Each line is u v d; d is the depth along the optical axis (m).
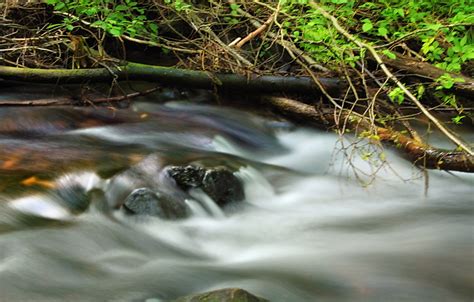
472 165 5.40
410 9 7.27
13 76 6.59
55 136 5.99
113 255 4.08
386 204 5.38
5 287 3.49
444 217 5.11
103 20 7.38
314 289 3.83
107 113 6.80
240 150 6.41
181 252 4.29
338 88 7.07
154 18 8.58
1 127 6.00
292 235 4.70
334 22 6.42
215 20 8.51
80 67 6.98
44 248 3.94
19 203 4.36
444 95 6.69
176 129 6.46
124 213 4.45
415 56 7.74
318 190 5.58
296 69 7.82
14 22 8.02
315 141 6.81
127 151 5.49
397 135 6.04
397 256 4.36
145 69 6.79
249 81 6.97
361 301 3.69
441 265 4.22
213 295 3.12
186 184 4.80
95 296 3.50
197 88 6.97
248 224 4.80
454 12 7.26
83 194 4.67
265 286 3.83
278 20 7.96
